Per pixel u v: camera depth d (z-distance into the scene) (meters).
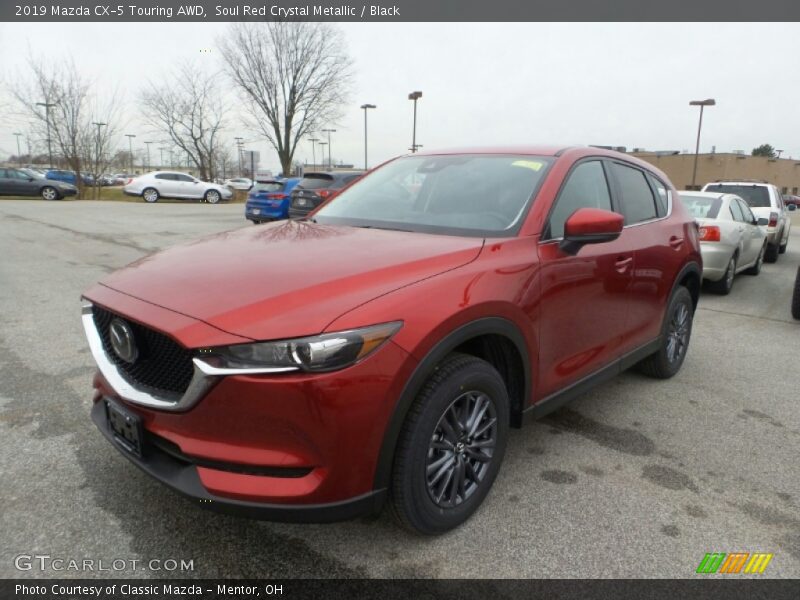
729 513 2.68
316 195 13.41
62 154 33.94
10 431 3.31
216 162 44.09
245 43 35.81
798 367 4.85
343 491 2.02
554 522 2.58
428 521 2.32
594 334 3.20
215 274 2.29
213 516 2.56
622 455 3.22
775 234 11.33
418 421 2.17
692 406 3.95
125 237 12.87
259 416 1.91
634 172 3.92
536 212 2.85
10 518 2.51
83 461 2.99
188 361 1.99
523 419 2.78
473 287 2.35
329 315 1.96
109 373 2.29
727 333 5.97
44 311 6.05
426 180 3.37
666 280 3.96
